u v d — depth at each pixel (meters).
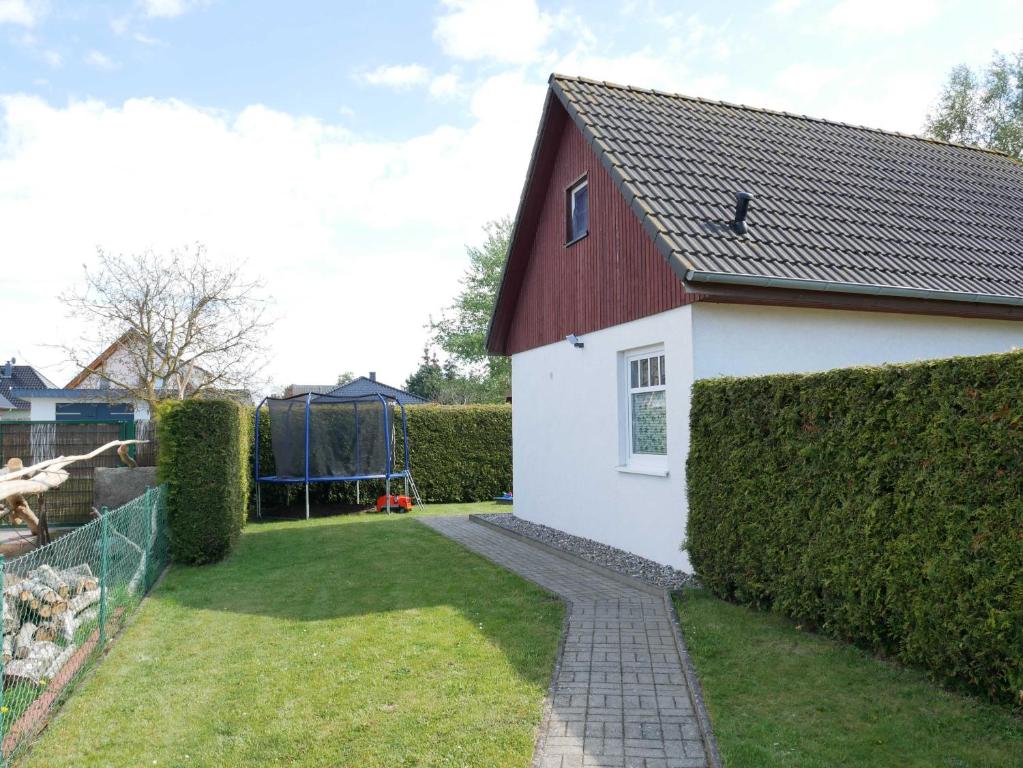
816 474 5.38
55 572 5.84
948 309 8.60
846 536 5.07
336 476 15.45
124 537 6.69
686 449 7.94
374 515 15.28
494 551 10.14
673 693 4.64
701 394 6.99
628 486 9.33
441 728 4.11
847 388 5.06
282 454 15.38
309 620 6.57
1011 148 25.22
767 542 6.02
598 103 10.68
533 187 11.95
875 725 3.99
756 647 5.36
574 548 9.82
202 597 7.55
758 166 10.27
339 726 4.20
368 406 15.95
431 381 67.69
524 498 13.06
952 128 27.14
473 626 6.20
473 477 18.03
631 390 9.48
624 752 3.84
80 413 30.14
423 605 6.99
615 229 9.59
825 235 8.83
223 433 9.59
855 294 7.98
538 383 12.39
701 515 7.02
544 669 5.06
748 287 7.55
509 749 3.84
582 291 10.62
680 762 3.72
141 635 6.18
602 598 7.11
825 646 5.27
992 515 3.97
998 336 9.29
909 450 4.54
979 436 4.05
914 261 8.80
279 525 13.98
